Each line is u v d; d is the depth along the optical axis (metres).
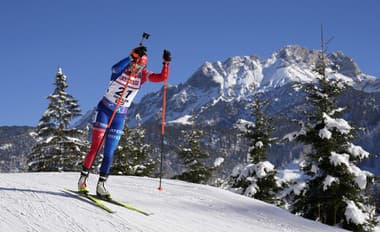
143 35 5.77
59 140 28.36
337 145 16.06
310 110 16.84
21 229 3.82
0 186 5.63
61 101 28.84
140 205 6.11
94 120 5.59
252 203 8.14
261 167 19.98
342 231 7.01
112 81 5.57
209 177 28.77
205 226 5.36
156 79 5.87
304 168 16.53
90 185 7.83
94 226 4.20
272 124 21.95
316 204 15.84
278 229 6.30
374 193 15.62
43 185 6.12
